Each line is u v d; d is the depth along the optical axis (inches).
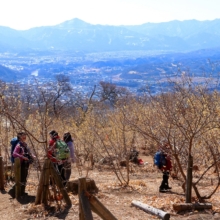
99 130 599.8
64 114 830.5
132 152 742.5
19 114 450.6
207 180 577.9
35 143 480.1
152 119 393.1
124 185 480.4
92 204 237.1
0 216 331.3
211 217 315.6
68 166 394.3
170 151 382.3
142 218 320.8
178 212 337.4
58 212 333.1
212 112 338.0
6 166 482.9
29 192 414.9
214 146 406.0
